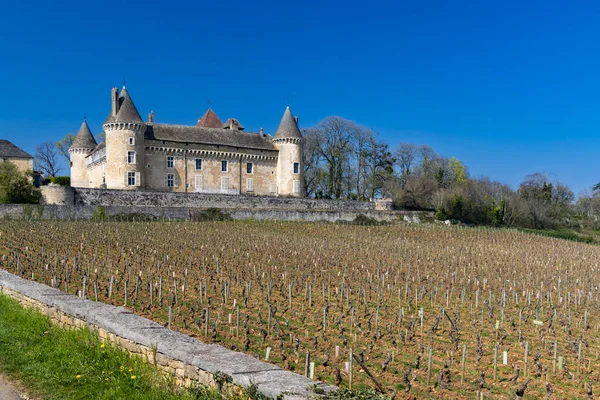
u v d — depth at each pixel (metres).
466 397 9.73
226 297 17.73
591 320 18.30
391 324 14.76
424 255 36.97
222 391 7.13
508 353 13.04
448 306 19.41
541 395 10.13
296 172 73.50
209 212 57.25
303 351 12.23
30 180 57.16
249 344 12.57
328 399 6.12
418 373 11.01
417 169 95.19
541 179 93.75
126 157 61.12
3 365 8.85
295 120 75.31
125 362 8.62
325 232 50.50
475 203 74.25
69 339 9.84
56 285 17.36
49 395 7.77
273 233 46.66
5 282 13.84
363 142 85.62
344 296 19.97
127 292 18.39
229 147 69.81
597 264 37.81
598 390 10.56
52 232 37.69
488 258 38.03
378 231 54.06
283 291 20.22
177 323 14.25
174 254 30.64
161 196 58.81
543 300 22.16
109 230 40.41
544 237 58.88
